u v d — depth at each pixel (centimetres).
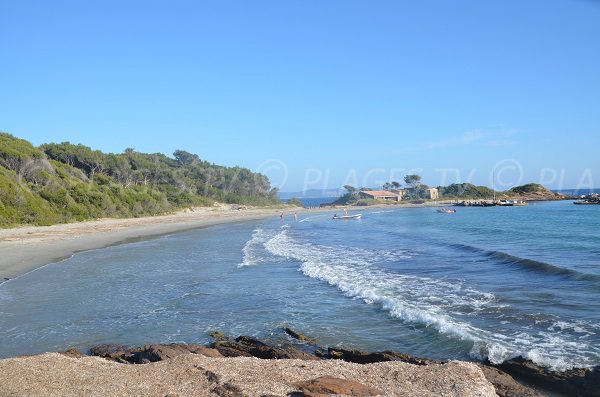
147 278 2200
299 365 915
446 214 8656
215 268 2461
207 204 10769
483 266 2286
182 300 1736
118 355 1104
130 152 11262
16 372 856
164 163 12069
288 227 6053
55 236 4441
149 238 4425
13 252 3281
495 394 784
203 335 1322
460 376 830
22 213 5147
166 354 1032
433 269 2245
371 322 1372
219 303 1681
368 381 822
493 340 1129
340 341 1220
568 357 996
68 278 2225
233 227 6112
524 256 2512
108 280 2161
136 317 1512
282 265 2509
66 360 959
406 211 11006
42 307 1648
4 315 1545
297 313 1512
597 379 878
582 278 1819
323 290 1836
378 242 3741
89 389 769
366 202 15538
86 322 1459
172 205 9356
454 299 1578
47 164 6562
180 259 2862
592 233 3725
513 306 1447
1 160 5862
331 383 780
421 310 1427
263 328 1368
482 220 6272
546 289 1677
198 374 841
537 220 5653
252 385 770
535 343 1095
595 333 1148
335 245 3562
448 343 1146
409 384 804
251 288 1920
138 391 760
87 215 6266
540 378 913
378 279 2009
